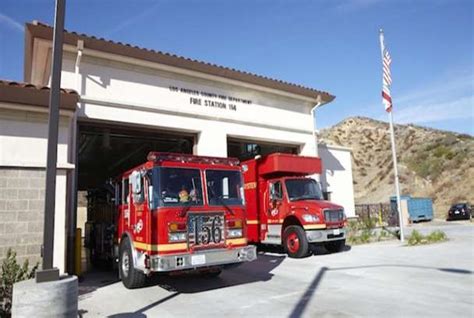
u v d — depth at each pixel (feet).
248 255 27.50
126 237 29.63
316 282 27.58
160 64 43.96
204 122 47.50
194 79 47.65
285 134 56.44
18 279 21.03
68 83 38.52
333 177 67.72
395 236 59.57
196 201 26.58
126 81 42.11
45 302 14.34
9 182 27.35
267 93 55.36
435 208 150.51
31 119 30.35
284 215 42.73
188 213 25.94
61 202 29.58
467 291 23.27
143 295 25.80
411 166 190.39
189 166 27.22
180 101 45.93
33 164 28.37
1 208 26.78
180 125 45.34
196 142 47.57
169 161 26.53
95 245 43.01
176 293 26.05
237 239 27.61
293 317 19.25
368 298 22.36
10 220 26.94
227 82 50.31
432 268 31.04
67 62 38.88
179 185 26.37
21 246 26.99
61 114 31.14
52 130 15.85
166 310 21.71
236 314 20.27
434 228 78.07
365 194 195.52
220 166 28.48
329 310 20.17
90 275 36.22
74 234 34.47
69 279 15.30
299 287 26.25
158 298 24.80
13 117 29.78
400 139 231.91
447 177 164.96
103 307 22.90
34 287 14.32
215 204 27.25
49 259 15.23
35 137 30.27
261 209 45.96
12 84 29.01
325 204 42.19
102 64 40.81
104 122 40.50
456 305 20.27
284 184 43.34
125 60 41.91
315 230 40.47
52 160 15.69
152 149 61.05
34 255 27.25
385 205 99.96
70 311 15.01
